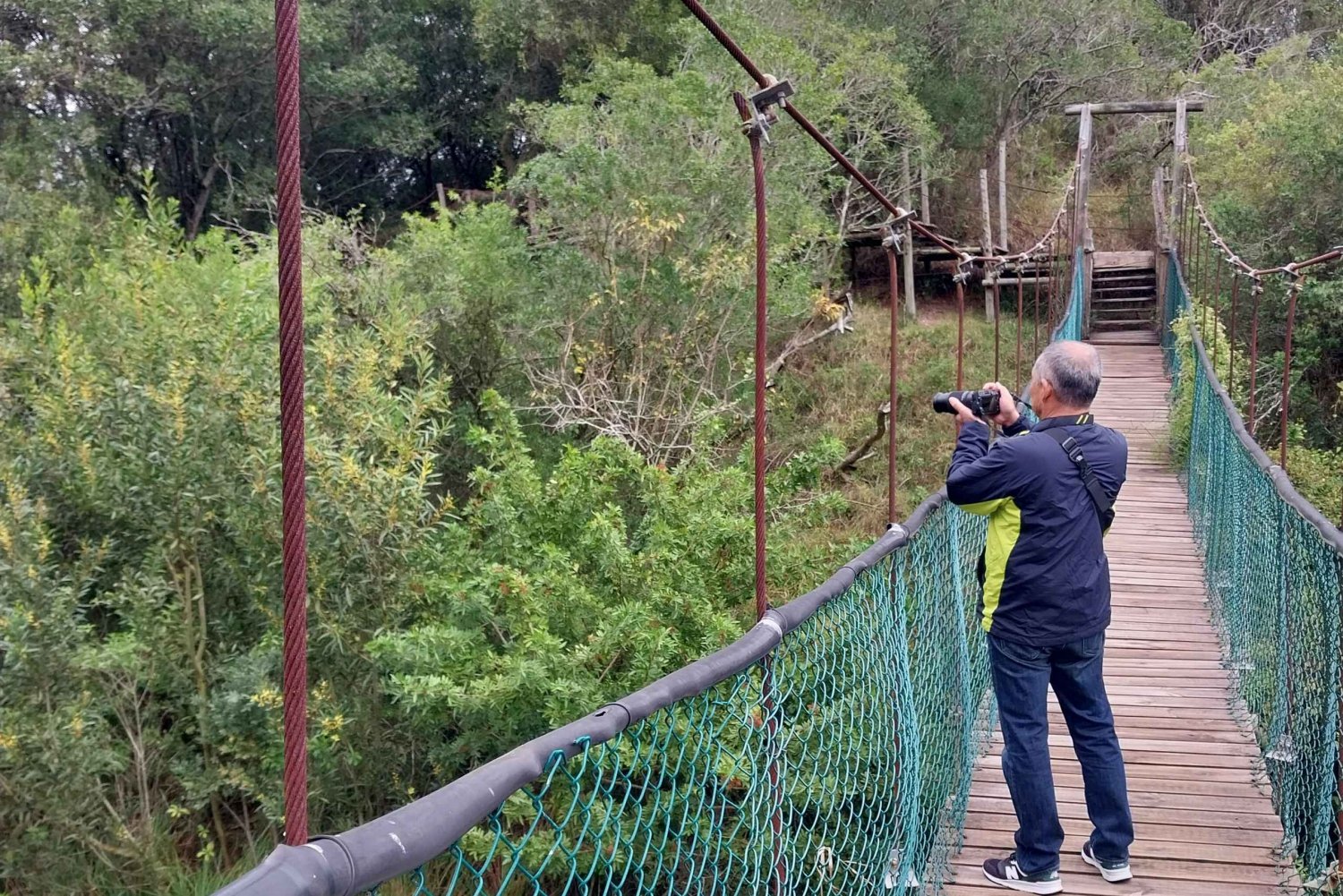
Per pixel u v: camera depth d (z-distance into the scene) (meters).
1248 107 15.01
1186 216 13.63
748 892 1.88
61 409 4.96
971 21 15.95
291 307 0.92
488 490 5.21
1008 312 15.80
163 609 4.96
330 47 15.85
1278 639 3.62
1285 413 5.34
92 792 4.43
